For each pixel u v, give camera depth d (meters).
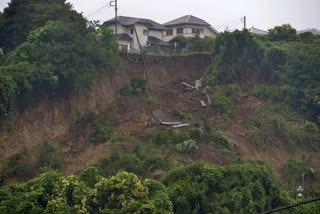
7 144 73.75
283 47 105.06
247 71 103.12
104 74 89.88
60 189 59.12
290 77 99.81
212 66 103.56
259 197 67.94
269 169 77.31
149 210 57.38
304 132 91.69
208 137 83.56
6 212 55.97
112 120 85.00
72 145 78.50
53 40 84.44
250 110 94.62
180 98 95.88
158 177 70.00
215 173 65.44
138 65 99.75
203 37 120.44
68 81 81.50
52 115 79.81
